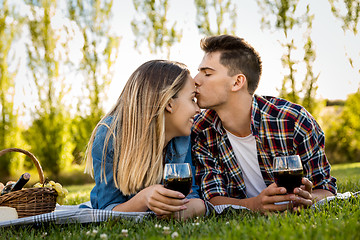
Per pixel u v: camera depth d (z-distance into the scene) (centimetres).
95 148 241
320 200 235
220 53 258
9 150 255
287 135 254
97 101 1063
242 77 256
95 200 246
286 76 1007
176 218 221
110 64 1071
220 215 227
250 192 280
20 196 230
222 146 273
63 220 208
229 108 261
